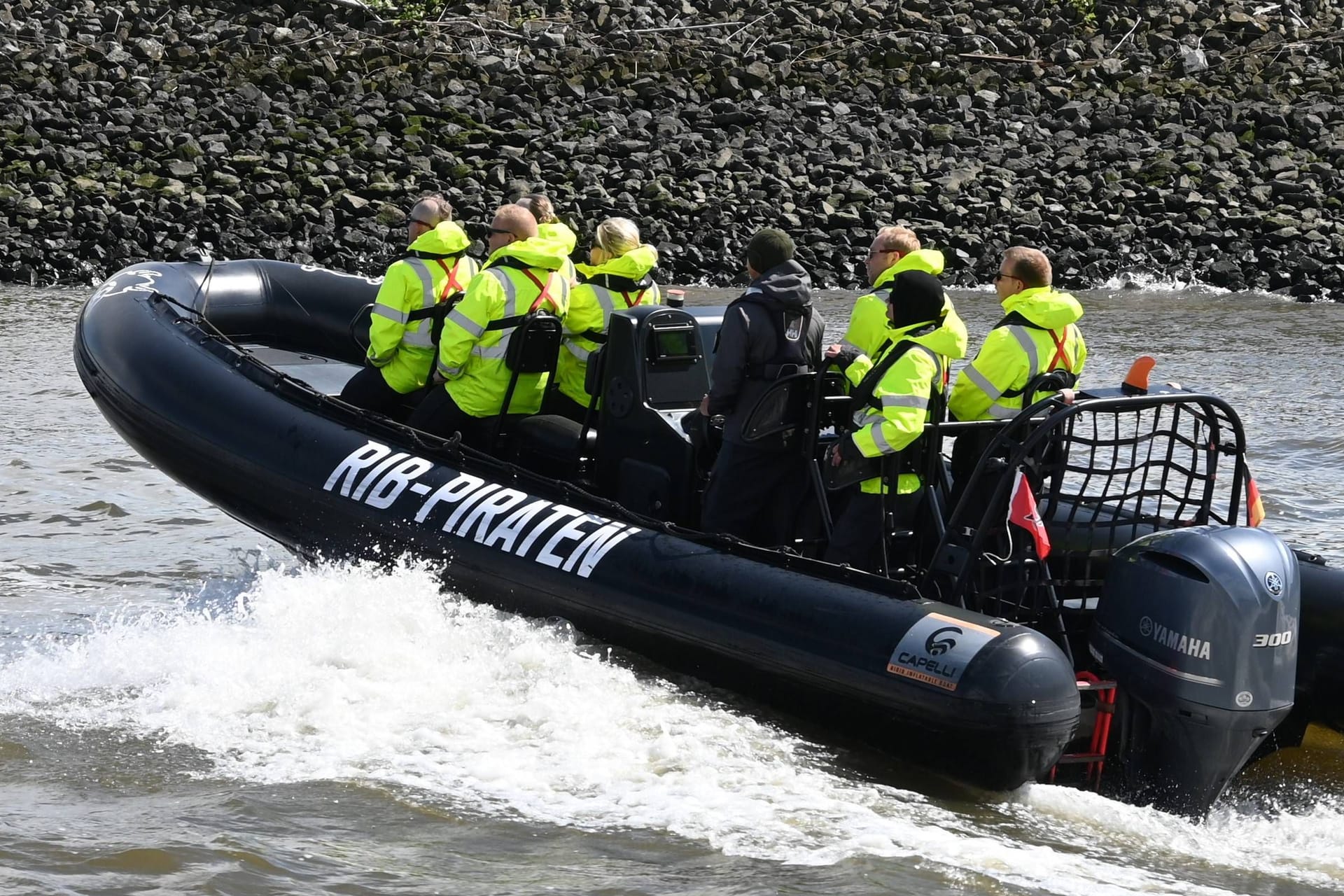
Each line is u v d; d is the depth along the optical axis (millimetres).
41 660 17516
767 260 16812
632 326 18469
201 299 24938
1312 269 57094
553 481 18297
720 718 15945
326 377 24250
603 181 61688
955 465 16781
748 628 15836
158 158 60781
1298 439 31953
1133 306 52906
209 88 66438
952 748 14391
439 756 14797
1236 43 78125
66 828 13242
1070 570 16656
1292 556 14461
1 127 60844
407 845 13062
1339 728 16203
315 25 73125
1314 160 66625
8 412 31750
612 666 16891
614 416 18766
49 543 23250
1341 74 74375
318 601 18094
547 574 17516
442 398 20000
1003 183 63281
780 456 17094
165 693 16250
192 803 13773
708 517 17344
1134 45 76375
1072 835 13977
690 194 60938
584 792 14117
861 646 15000
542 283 19656
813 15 77812
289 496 19750
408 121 64625
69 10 72438
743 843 13195
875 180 63000
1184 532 14570
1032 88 72188
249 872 12508
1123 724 15000
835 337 44000
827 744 15594
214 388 20938
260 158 60781
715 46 73625
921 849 13180
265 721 15594
